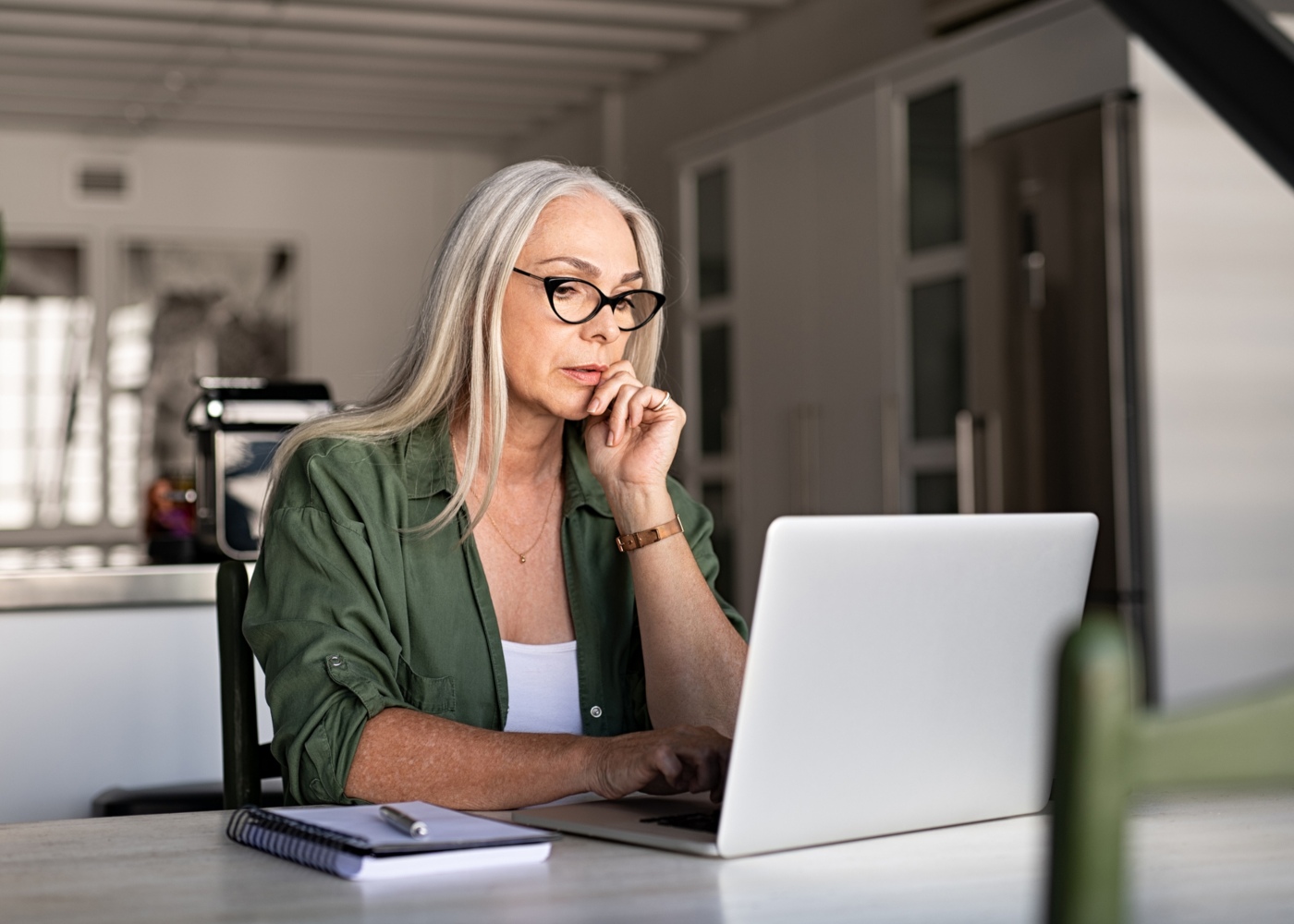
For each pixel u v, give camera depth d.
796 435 4.94
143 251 8.24
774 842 0.99
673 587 1.48
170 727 2.36
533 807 1.20
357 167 8.62
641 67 6.93
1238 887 0.88
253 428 2.47
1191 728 0.48
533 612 1.55
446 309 1.50
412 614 1.47
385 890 0.88
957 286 4.20
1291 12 3.50
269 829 1.01
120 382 8.17
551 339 1.47
